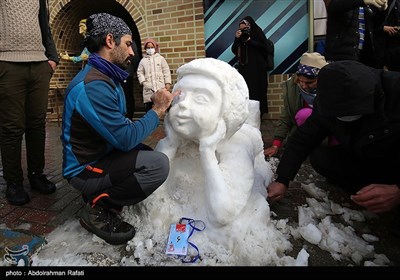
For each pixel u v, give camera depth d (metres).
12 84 2.11
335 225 1.79
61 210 2.13
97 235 1.68
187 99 1.59
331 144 2.49
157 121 1.72
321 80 1.53
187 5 5.06
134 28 6.81
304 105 2.92
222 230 1.57
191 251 1.55
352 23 2.69
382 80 1.58
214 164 1.61
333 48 2.80
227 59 5.17
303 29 4.85
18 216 2.05
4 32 2.06
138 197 1.72
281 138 3.10
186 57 5.23
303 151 2.00
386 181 1.92
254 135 2.13
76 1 5.76
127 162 1.66
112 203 1.74
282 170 1.99
